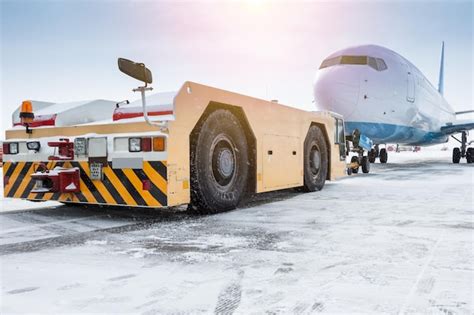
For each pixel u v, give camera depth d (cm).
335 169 816
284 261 263
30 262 263
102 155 410
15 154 472
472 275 233
